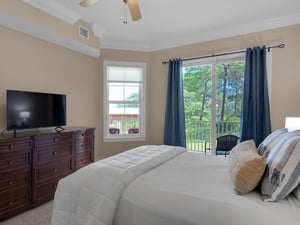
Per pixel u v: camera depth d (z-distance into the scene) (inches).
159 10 116.8
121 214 51.2
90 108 157.3
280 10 116.0
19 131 103.1
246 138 130.0
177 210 45.5
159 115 173.8
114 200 51.5
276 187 45.5
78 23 131.0
